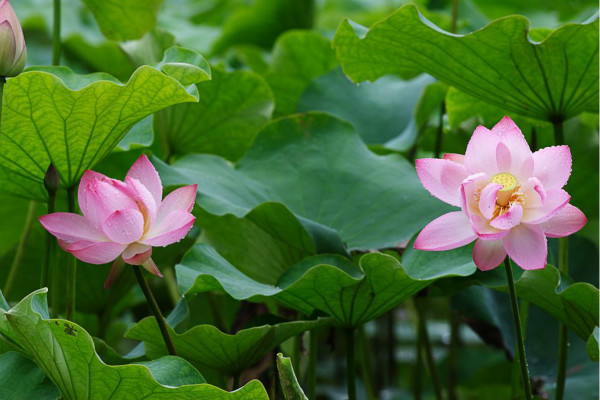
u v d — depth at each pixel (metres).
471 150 3.45
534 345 4.17
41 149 3.70
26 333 3.43
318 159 4.12
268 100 4.37
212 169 4.03
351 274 3.76
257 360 3.73
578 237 4.26
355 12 9.10
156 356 3.71
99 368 3.41
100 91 3.60
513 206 3.38
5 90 3.59
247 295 3.68
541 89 3.89
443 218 3.45
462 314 4.14
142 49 4.36
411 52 3.93
